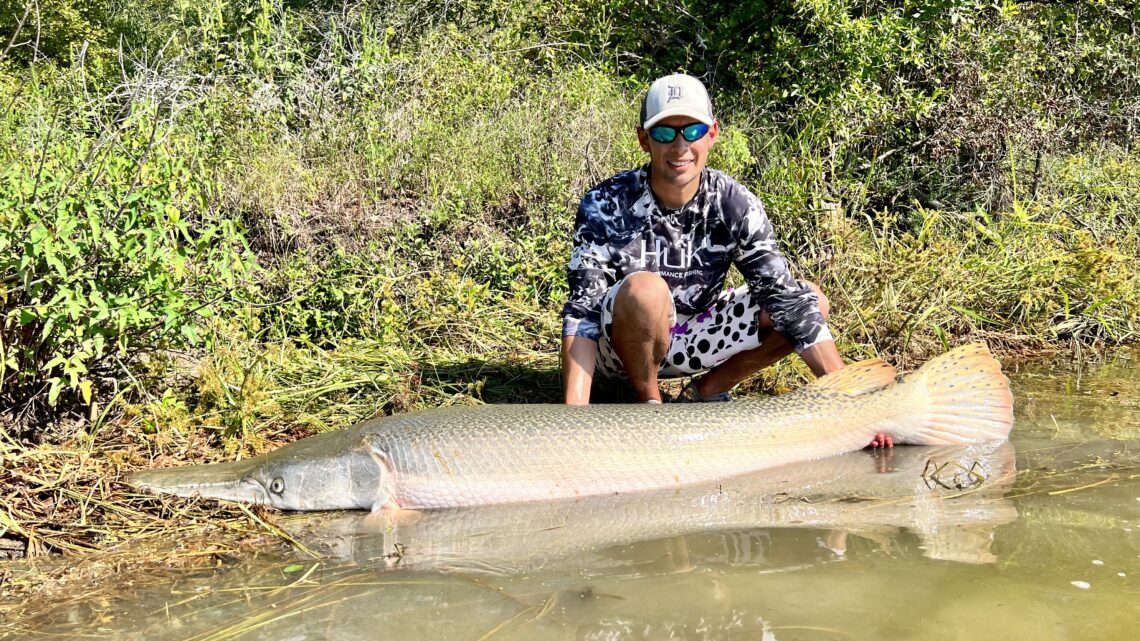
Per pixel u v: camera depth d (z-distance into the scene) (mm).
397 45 10609
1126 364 5805
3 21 11672
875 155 7941
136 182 4035
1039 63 9023
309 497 3664
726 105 9094
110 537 3348
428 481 3684
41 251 3664
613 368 4793
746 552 3045
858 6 8812
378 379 4996
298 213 6938
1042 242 6934
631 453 3840
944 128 8359
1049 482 3645
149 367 4465
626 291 4266
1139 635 2381
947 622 2477
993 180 8422
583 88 8805
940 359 4375
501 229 7246
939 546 3020
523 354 5605
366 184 7594
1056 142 8766
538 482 3746
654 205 4523
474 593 2811
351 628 2602
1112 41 9375
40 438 4059
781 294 4504
